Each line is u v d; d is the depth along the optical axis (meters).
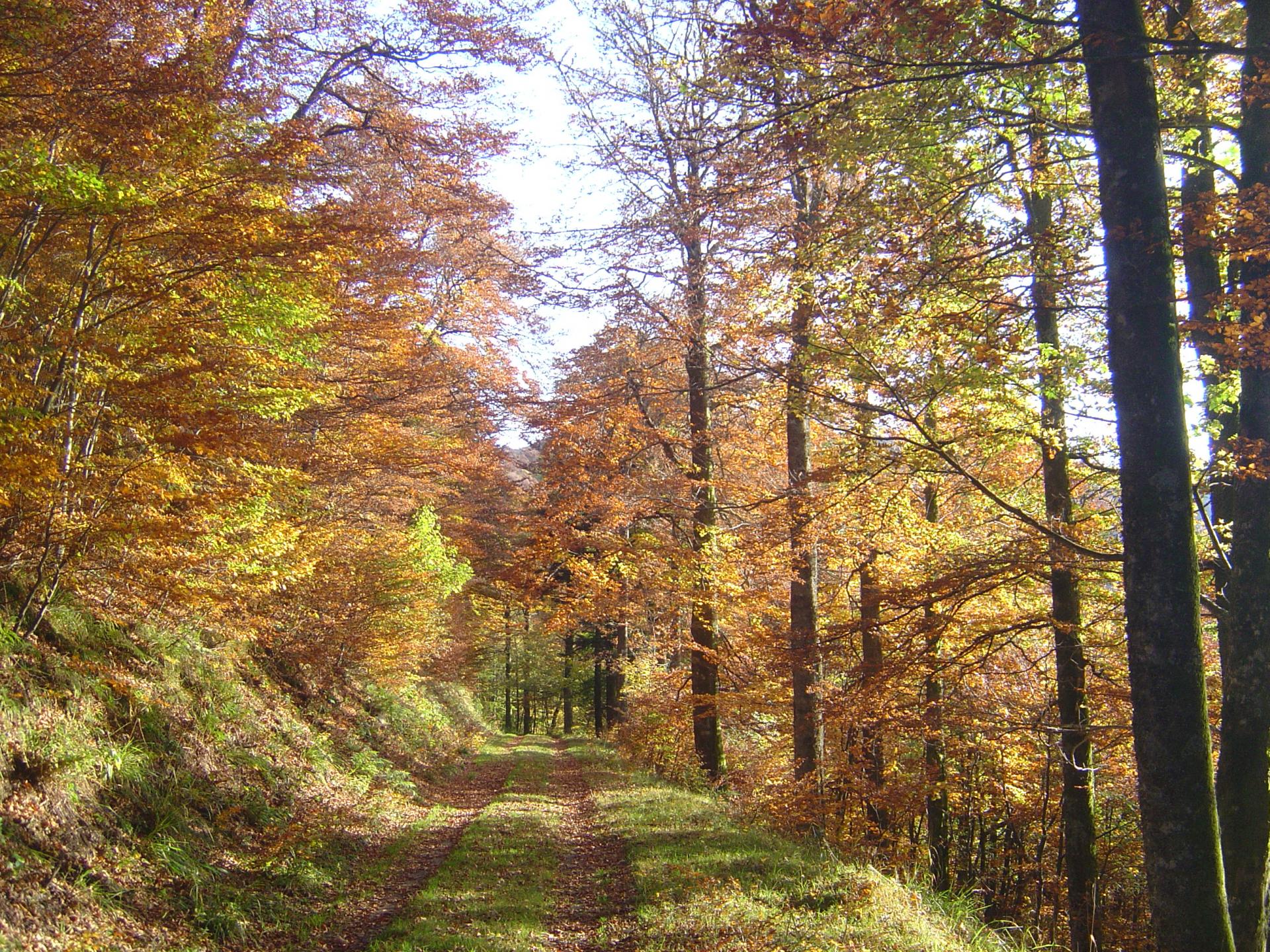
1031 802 12.66
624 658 26.44
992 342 7.68
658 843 9.92
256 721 11.38
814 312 9.34
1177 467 5.47
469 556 28.56
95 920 5.75
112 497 7.46
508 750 27.06
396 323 13.70
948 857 13.45
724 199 10.20
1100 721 10.33
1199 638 5.41
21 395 6.68
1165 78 7.86
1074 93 7.63
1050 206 9.18
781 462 16.20
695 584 14.62
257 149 7.93
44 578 8.23
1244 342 6.32
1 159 6.43
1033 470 11.21
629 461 16.05
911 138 7.25
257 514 9.40
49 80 6.64
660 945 6.46
